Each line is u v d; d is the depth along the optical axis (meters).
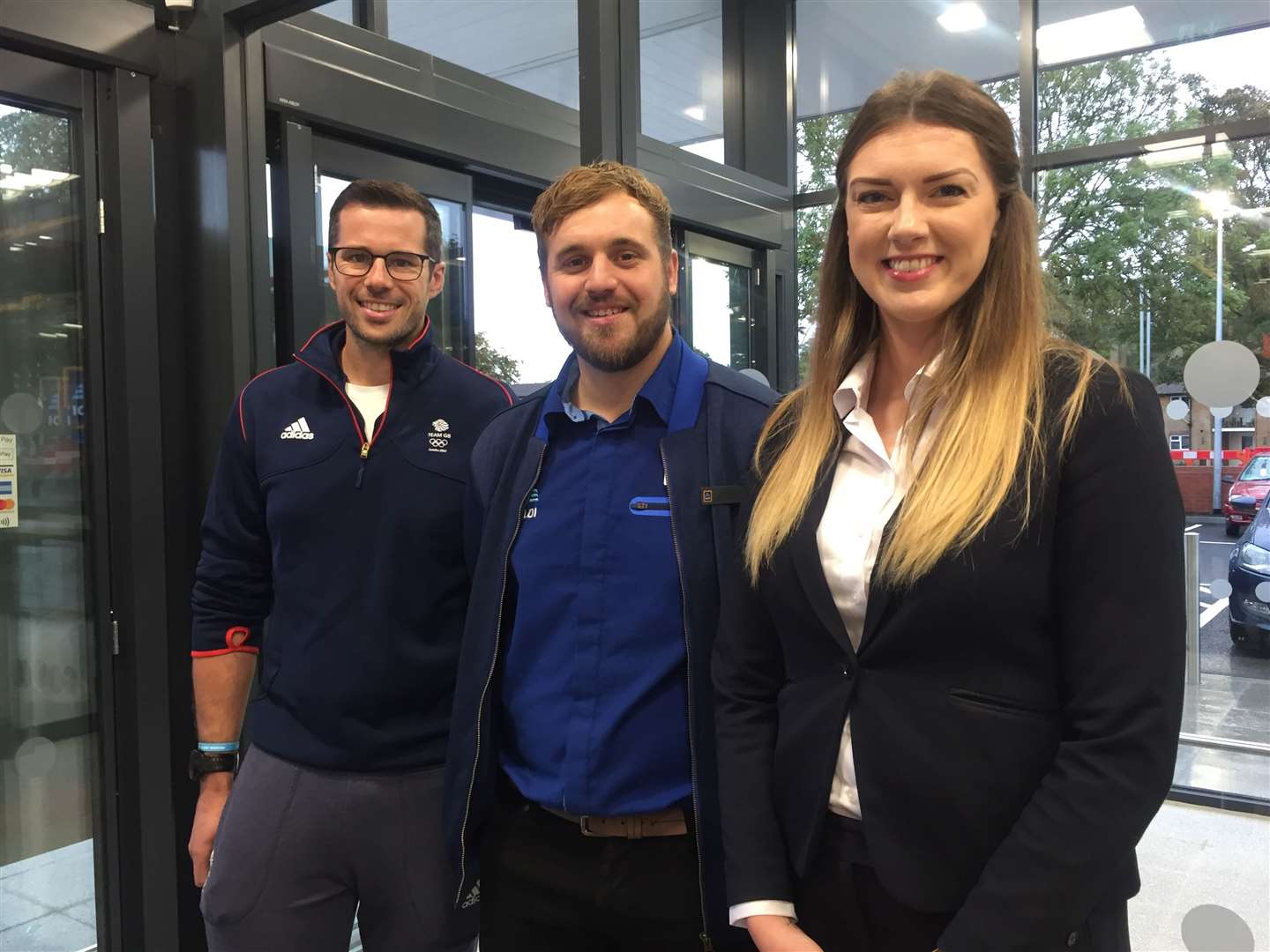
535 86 3.69
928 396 0.93
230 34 1.98
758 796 1.03
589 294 1.19
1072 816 0.79
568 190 1.22
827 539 0.97
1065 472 0.84
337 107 2.24
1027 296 0.91
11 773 1.99
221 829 1.50
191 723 2.10
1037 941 0.78
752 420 1.22
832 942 0.96
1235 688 2.66
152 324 2.03
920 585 0.87
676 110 4.21
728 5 4.39
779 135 4.40
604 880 1.20
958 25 3.80
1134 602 0.80
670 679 1.19
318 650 1.45
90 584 2.04
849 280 1.05
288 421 1.52
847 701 0.94
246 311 2.01
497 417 1.42
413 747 1.44
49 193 1.97
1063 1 3.46
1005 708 0.86
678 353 1.28
